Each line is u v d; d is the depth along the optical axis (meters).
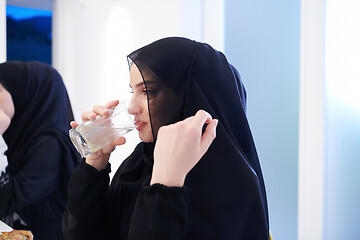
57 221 1.75
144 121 1.00
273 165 2.16
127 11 3.18
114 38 3.35
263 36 2.19
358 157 1.96
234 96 1.02
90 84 3.72
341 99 1.87
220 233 0.89
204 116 0.79
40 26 5.08
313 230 1.90
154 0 2.84
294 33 2.04
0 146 1.61
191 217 0.89
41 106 1.82
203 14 2.56
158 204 0.78
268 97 2.17
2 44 3.58
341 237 1.93
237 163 0.92
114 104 1.05
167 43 0.99
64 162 1.76
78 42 3.88
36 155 1.70
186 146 0.78
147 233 0.78
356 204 1.99
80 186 1.06
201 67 0.97
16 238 1.14
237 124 1.02
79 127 1.02
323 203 1.86
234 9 2.36
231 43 2.38
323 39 1.83
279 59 2.11
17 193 1.61
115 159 3.25
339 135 1.89
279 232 2.14
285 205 2.11
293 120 2.06
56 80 1.90
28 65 1.85
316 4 1.85
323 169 1.85
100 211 1.08
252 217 0.91
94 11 3.62
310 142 1.90
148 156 1.06
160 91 0.97
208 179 0.91
